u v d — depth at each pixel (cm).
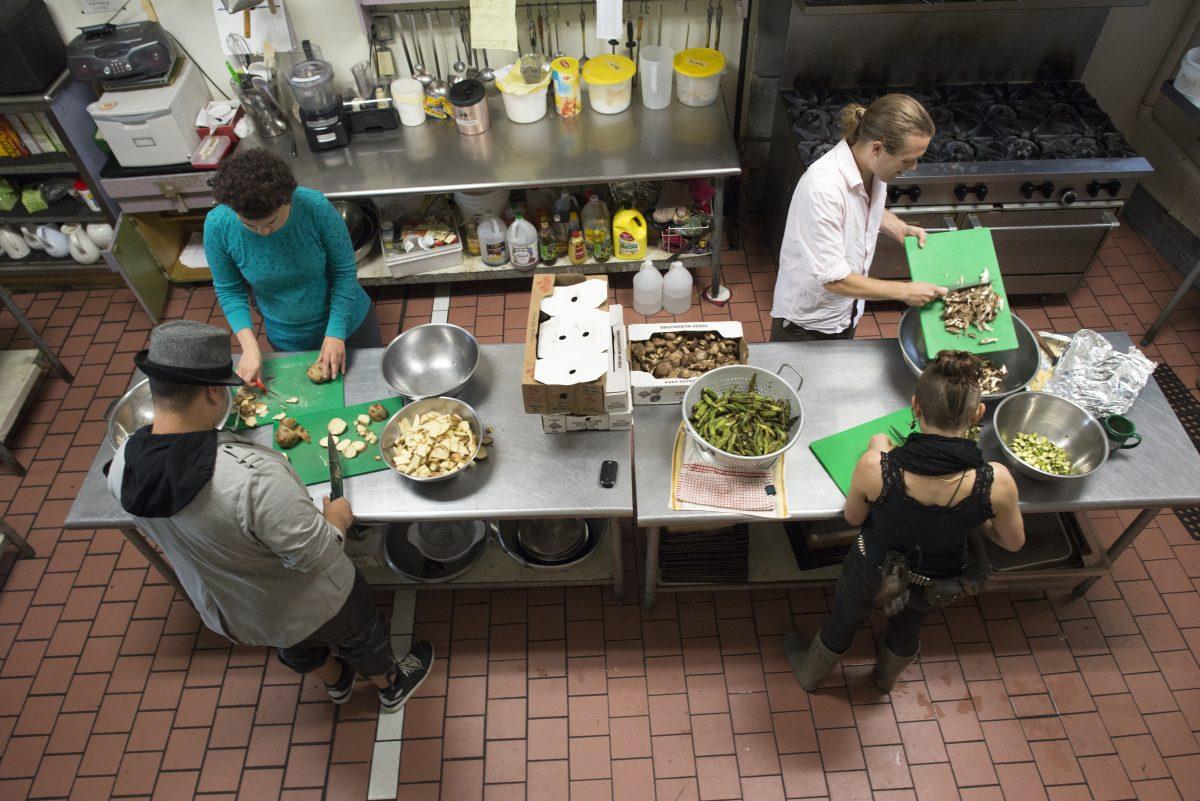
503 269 394
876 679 263
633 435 242
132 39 343
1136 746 257
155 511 164
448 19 373
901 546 199
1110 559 265
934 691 270
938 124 367
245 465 170
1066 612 287
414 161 358
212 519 168
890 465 186
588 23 379
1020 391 234
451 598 298
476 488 230
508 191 403
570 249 392
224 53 370
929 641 282
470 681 278
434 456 229
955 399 176
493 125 379
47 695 279
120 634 293
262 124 369
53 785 259
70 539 322
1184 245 404
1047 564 266
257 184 205
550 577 287
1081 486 223
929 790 250
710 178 393
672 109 382
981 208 348
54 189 391
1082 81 410
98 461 236
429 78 379
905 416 244
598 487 229
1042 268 378
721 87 409
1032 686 271
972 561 212
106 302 421
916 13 365
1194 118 338
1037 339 262
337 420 248
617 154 356
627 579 300
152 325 408
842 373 258
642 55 376
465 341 265
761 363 261
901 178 335
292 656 232
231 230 238
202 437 167
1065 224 356
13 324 408
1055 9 366
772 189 413
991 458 232
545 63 373
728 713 268
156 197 371
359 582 218
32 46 338
